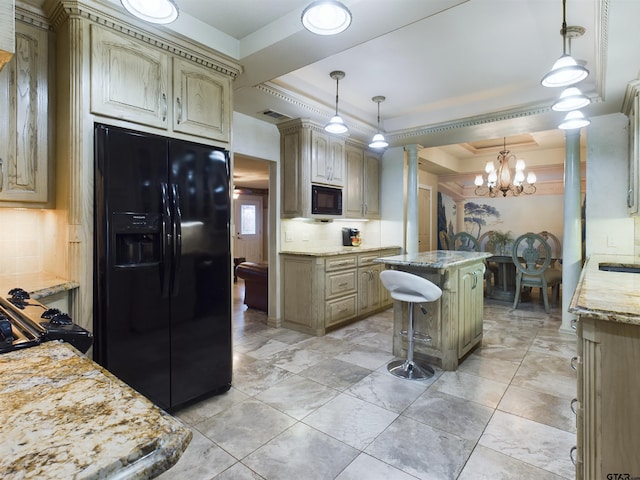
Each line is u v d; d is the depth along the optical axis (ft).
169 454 1.84
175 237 7.01
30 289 5.31
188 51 7.36
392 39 8.55
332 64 9.91
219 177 7.93
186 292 7.32
